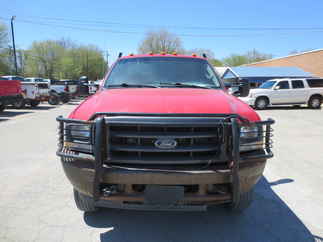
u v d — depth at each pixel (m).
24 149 5.75
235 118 2.10
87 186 2.14
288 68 27.58
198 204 2.15
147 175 2.01
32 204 3.20
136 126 2.06
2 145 6.12
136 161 2.05
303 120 10.91
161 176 2.02
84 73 67.12
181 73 3.47
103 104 2.32
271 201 3.36
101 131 2.01
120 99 2.41
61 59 57.56
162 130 2.06
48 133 7.66
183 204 2.14
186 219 2.92
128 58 3.78
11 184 3.79
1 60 38.00
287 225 2.81
